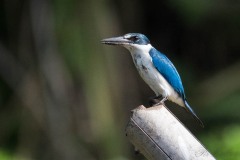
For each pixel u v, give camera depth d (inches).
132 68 604.7
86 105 575.2
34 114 585.9
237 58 719.1
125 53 596.7
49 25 591.2
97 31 584.7
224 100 625.0
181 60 717.9
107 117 573.0
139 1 694.5
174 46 729.0
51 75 584.1
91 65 579.2
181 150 220.2
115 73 582.9
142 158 582.2
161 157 221.9
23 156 571.5
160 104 250.7
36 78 593.0
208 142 476.4
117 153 572.7
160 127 224.1
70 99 578.9
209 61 721.0
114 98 580.4
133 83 605.3
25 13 605.9
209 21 698.8
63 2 588.1
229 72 661.9
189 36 722.8
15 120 593.6
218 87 647.1
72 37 584.1
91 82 576.4
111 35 589.3
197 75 704.4
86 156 568.7
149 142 223.9
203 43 720.3
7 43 617.9
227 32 707.4
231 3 676.7
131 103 597.9
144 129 224.7
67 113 577.6
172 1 680.4
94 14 587.5
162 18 724.0
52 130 576.7
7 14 615.2
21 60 605.6
